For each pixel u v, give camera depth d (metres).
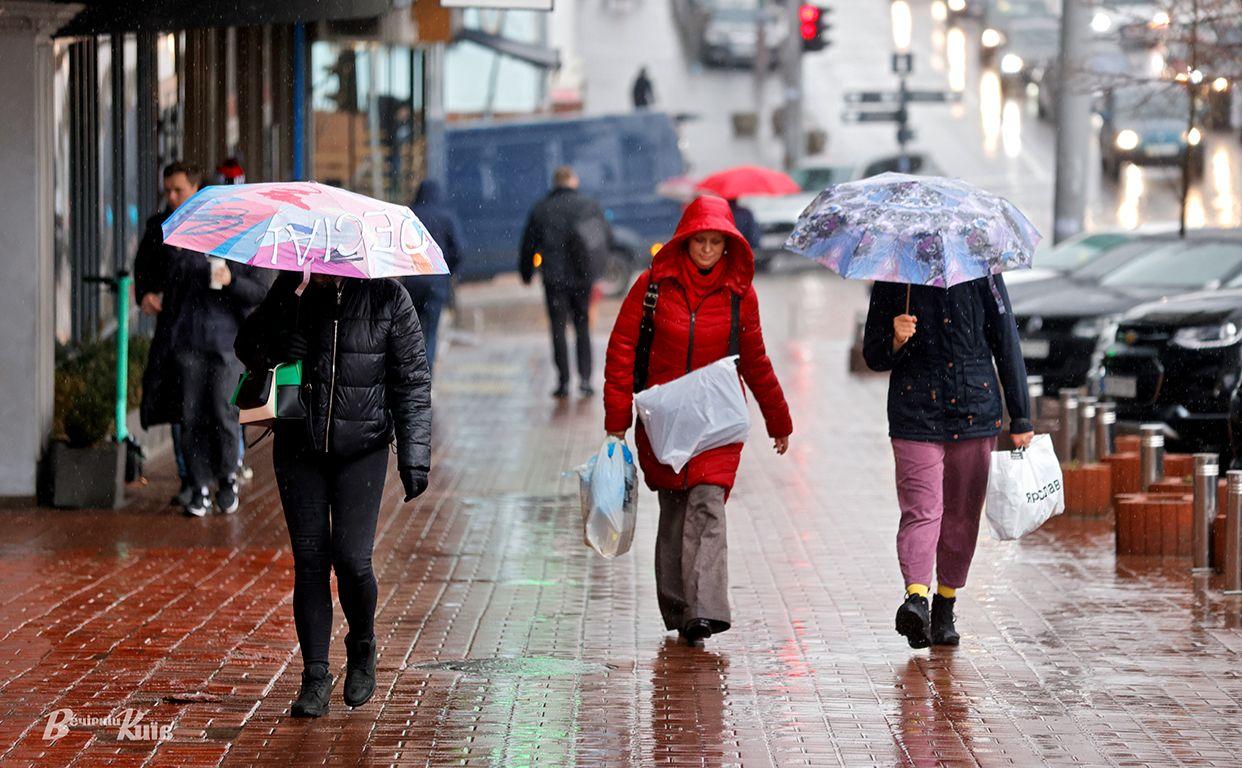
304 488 21.20
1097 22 77.56
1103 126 109.00
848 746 20.53
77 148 41.44
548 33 117.69
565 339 58.50
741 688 23.06
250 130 57.81
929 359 24.80
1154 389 41.69
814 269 103.06
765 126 136.62
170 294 35.12
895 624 26.09
